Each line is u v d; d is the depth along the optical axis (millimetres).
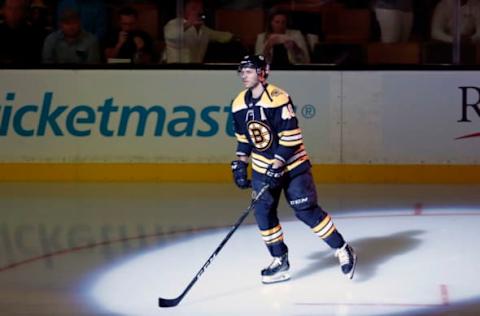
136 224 15688
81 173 20656
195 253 13258
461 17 20891
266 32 21125
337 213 16672
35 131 20609
